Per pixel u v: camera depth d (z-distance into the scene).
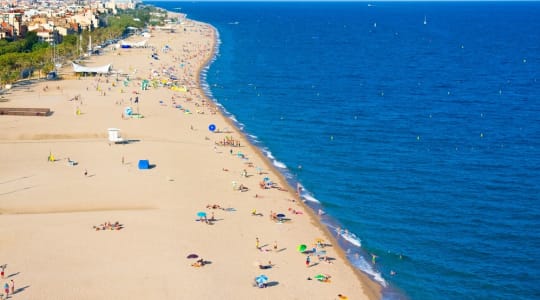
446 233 82.56
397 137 131.50
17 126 127.94
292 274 68.50
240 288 64.44
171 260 69.75
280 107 160.62
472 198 95.31
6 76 172.38
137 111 145.12
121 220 81.06
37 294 61.56
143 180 97.38
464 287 69.00
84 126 129.62
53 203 87.00
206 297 62.19
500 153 120.06
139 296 61.78
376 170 108.62
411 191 98.25
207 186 95.62
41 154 110.12
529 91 191.88
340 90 188.50
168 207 86.38
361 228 83.69
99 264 68.19
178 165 105.69
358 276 69.94
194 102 160.50
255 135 130.75
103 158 108.62
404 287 68.44
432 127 141.00
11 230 76.62
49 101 153.12
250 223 82.00
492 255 76.50
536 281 70.38
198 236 76.75
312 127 139.12
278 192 95.19
